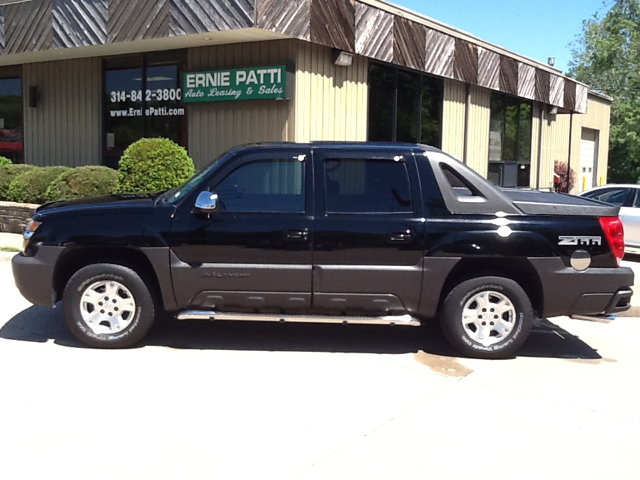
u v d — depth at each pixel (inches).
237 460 154.6
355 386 207.0
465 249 229.9
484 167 711.7
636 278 413.4
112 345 238.2
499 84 693.3
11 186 510.6
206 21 422.0
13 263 240.7
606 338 277.7
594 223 234.7
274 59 458.3
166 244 231.6
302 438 167.5
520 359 241.9
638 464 158.6
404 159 236.5
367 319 234.7
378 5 508.4
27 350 236.1
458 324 235.8
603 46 1545.3
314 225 230.7
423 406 191.8
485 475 150.7
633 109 1406.3
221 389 201.0
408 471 151.6
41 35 509.0
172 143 449.4
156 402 189.2
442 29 592.7
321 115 479.5
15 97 620.1
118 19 465.4
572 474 152.6
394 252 231.0
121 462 152.3
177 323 278.2
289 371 219.9
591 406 196.1
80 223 234.7
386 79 547.8
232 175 236.4
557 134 948.6
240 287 233.0
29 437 164.4
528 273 238.4
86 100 571.2
